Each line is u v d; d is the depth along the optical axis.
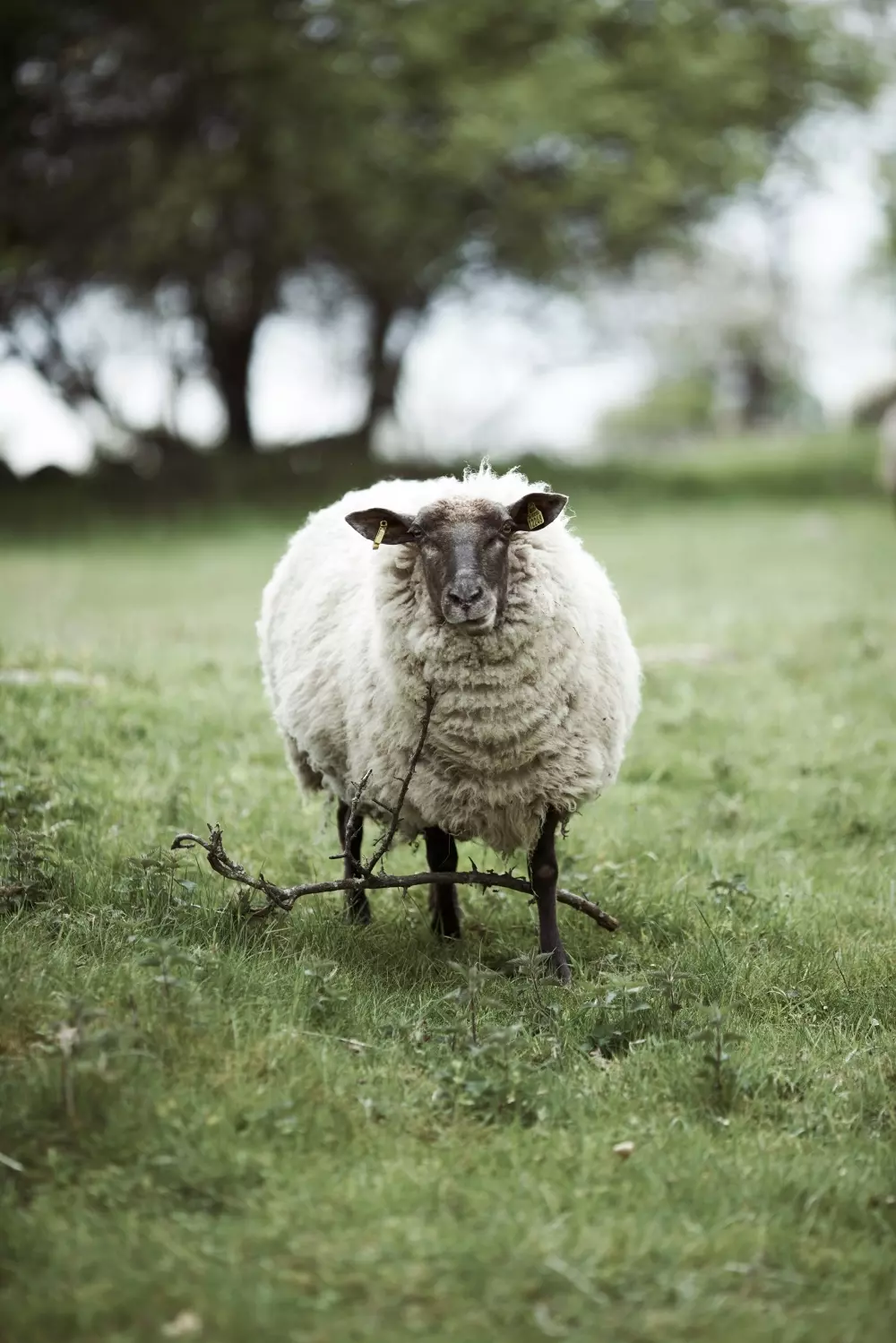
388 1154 4.10
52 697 9.41
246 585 17.77
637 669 6.20
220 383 35.06
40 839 6.32
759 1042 4.95
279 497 31.38
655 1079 4.66
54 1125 3.99
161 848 6.22
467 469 6.09
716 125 32.84
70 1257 3.49
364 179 28.27
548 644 5.52
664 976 5.24
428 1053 4.72
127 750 8.53
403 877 5.61
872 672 11.43
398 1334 3.29
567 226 33.16
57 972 4.89
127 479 32.00
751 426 69.75
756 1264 3.63
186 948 5.36
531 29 31.27
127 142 29.17
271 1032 4.62
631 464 37.50
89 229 29.77
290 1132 4.08
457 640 5.45
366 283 34.28
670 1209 3.84
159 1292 3.41
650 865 6.98
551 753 5.60
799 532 24.27
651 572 18.75
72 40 28.00
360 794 5.52
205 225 28.97
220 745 8.73
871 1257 3.70
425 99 29.84
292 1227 3.65
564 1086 4.52
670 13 31.84
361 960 5.61
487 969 5.48
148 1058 4.33
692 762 8.95
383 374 35.72
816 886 6.85
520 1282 3.47
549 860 5.72
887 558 19.69
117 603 15.93
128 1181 3.81
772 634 13.32
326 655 6.15
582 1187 3.94
